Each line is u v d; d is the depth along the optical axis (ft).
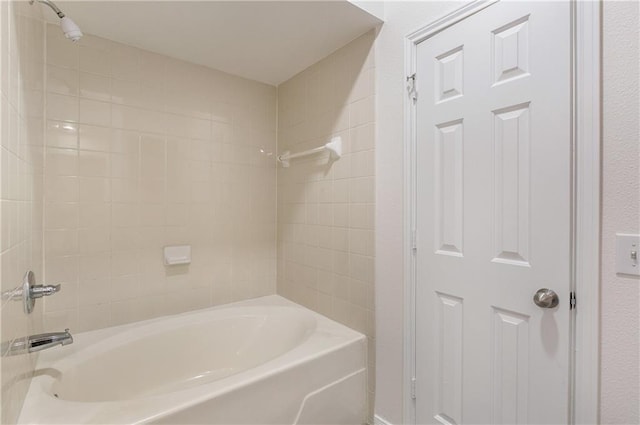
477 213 3.92
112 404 3.42
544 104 3.35
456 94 4.11
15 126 3.01
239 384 3.81
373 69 5.17
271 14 4.78
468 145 4.00
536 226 3.43
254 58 6.19
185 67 6.26
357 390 5.11
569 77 3.18
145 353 5.29
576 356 3.15
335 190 5.91
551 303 3.26
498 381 3.73
